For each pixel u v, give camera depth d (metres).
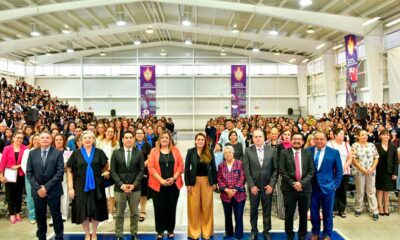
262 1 12.14
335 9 12.49
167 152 4.41
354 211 5.62
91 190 4.09
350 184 6.03
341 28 12.82
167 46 22.86
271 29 15.16
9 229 4.86
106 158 4.29
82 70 22.61
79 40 19.38
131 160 4.27
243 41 19.94
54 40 16.47
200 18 16.11
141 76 19.75
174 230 4.83
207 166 4.38
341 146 5.25
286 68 23.00
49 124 10.74
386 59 13.41
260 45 20.31
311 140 5.30
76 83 22.64
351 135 7.51
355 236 4.48
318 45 17.78
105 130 5.45
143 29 17.52
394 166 5.23
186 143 16.92
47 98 17.80
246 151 4.41
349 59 14.16
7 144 6.09
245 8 12.35
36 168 4.07
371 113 10.83
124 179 4.23
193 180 4.36
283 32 16.97
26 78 22.09
